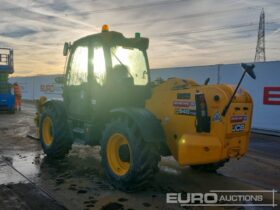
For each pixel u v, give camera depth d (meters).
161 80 5.32
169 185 4.54
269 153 6.78
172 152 4.35
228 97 3.87
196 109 3.93
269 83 9.72
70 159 5.89
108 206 3.74
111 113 4.47
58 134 5.66
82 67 5.25
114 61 4.77
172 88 4.44
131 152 4.05
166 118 4.39
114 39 4.77
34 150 6.61
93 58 4.98
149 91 5.08
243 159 6.18
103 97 4.74
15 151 6.48
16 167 5.29
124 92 4.86
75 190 4.25
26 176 4.81
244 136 4.20
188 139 3.89
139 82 5.09
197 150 3.86
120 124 4.25
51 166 5.39
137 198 4.01
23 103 21.66
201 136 3.91
